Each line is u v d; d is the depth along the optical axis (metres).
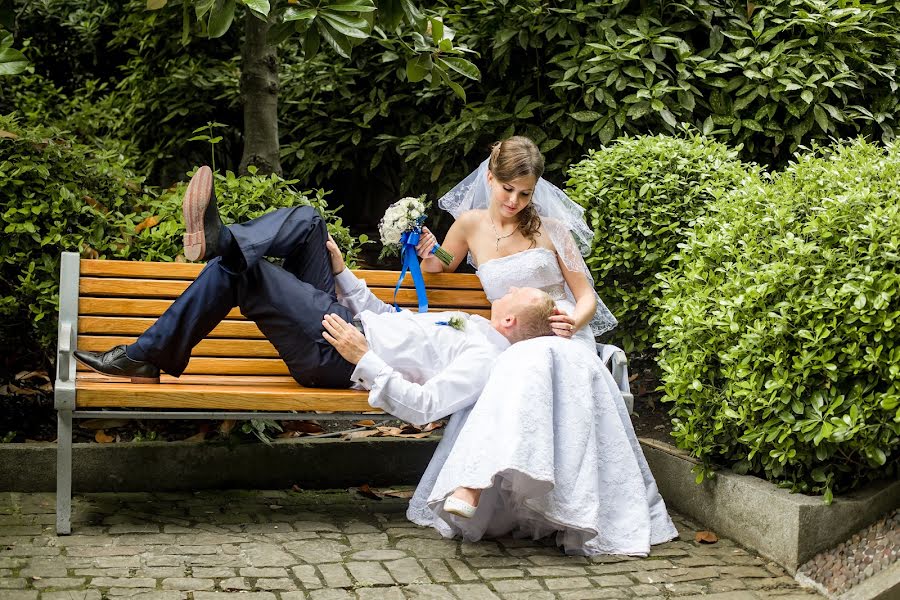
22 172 3.99
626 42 5.36
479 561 3.22
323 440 4.00
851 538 3.25
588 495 3.27
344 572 3.03
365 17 3.78
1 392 4.25
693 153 4.55
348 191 7.37
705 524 3.68
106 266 3.74
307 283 3.63
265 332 3.55
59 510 3.21
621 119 5.31
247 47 5.45
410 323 3.62
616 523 3.42
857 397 3.19
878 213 3.28
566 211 4.21
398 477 4.08
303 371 3.55
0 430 3.99
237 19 7.39
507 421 3.20
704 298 3.71
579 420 3.34
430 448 4.10
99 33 8.91
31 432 4.02
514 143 3.84
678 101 5.46
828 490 3.22
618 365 3.82
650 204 4.45
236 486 3.89
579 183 4.61
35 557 2.99
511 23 5.75
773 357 3.34
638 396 4.94
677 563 3.29
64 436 3.21
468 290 4.21
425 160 6.20
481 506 3.38
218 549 3.17
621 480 3.47
